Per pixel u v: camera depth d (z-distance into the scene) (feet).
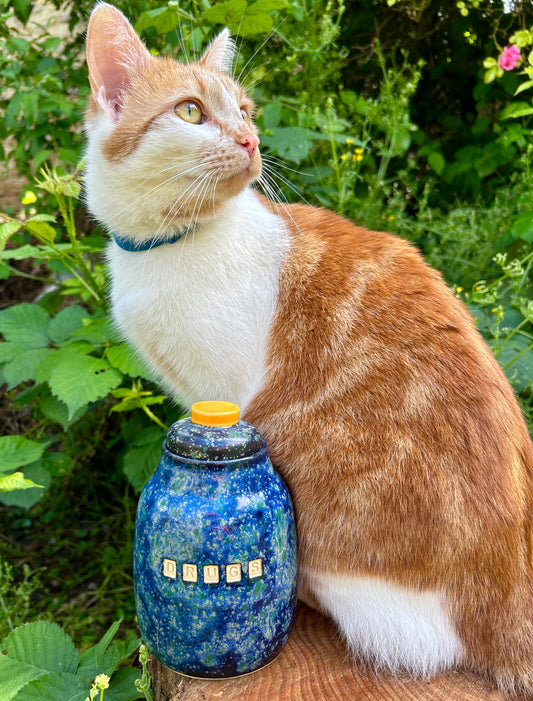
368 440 1.84
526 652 1.83
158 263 1.99
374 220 3.20
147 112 1.88
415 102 3.95
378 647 1.86
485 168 3.56
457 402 1.85
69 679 2.04
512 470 1.88
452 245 3.30
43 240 2.62
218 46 2.18
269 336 1.98
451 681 1.85
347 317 1.93
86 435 3.72
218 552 1.64
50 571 3.43
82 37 3.58
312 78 3.24
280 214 2.14
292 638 1.95
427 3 3.48
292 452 1.89
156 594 1.68
